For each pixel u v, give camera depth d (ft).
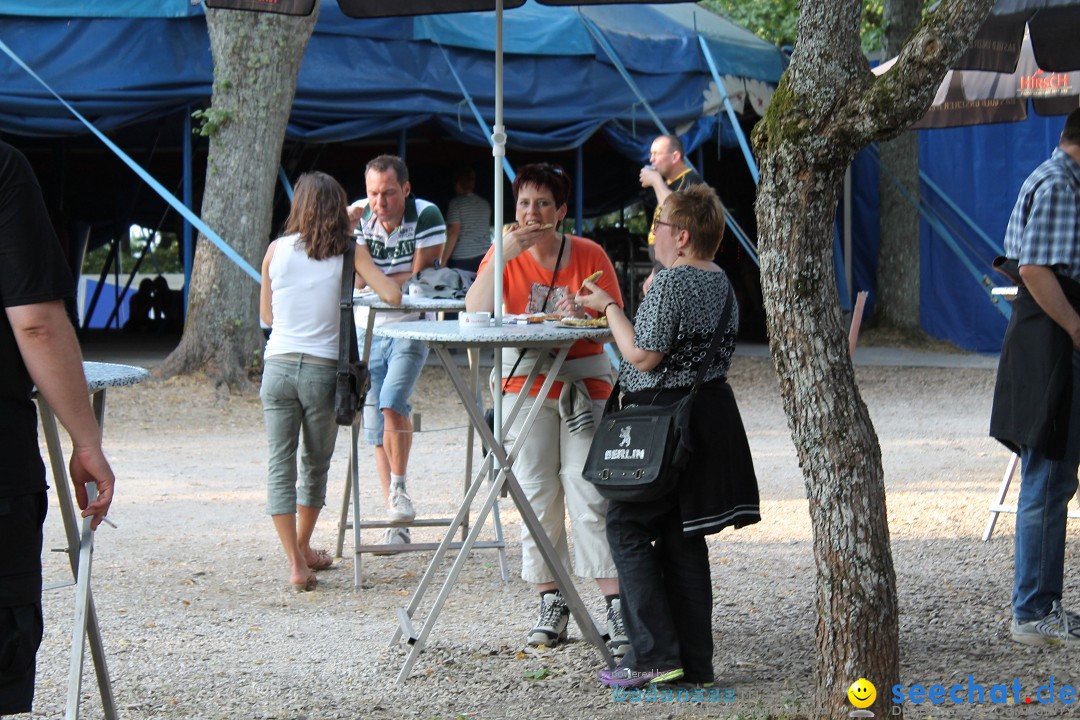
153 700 20.49
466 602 27.40
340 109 69.82
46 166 106.63
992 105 39.78
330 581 29.35
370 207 32.83
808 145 16.08
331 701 20.44
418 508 37.37
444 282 31.99
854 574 16.87
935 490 40.01
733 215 102.89
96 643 17.93
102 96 65.82
